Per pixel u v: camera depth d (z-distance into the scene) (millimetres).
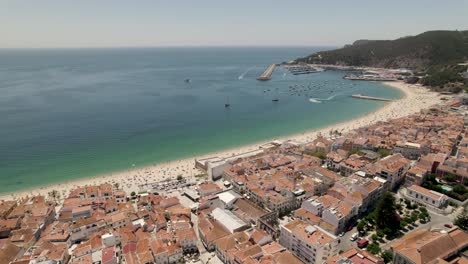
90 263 109375
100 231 130000
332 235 114188
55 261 110062
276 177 171625
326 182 163500
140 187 180500
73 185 186500
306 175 177250
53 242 125688
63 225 137375
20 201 163125
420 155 198625
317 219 130875
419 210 139125
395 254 102875
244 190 165875
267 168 192875
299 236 114375
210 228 126875
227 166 193625
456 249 102688
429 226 127250
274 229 127000
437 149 197375
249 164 193375
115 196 161875
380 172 162250
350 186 148625
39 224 138250
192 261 115438
